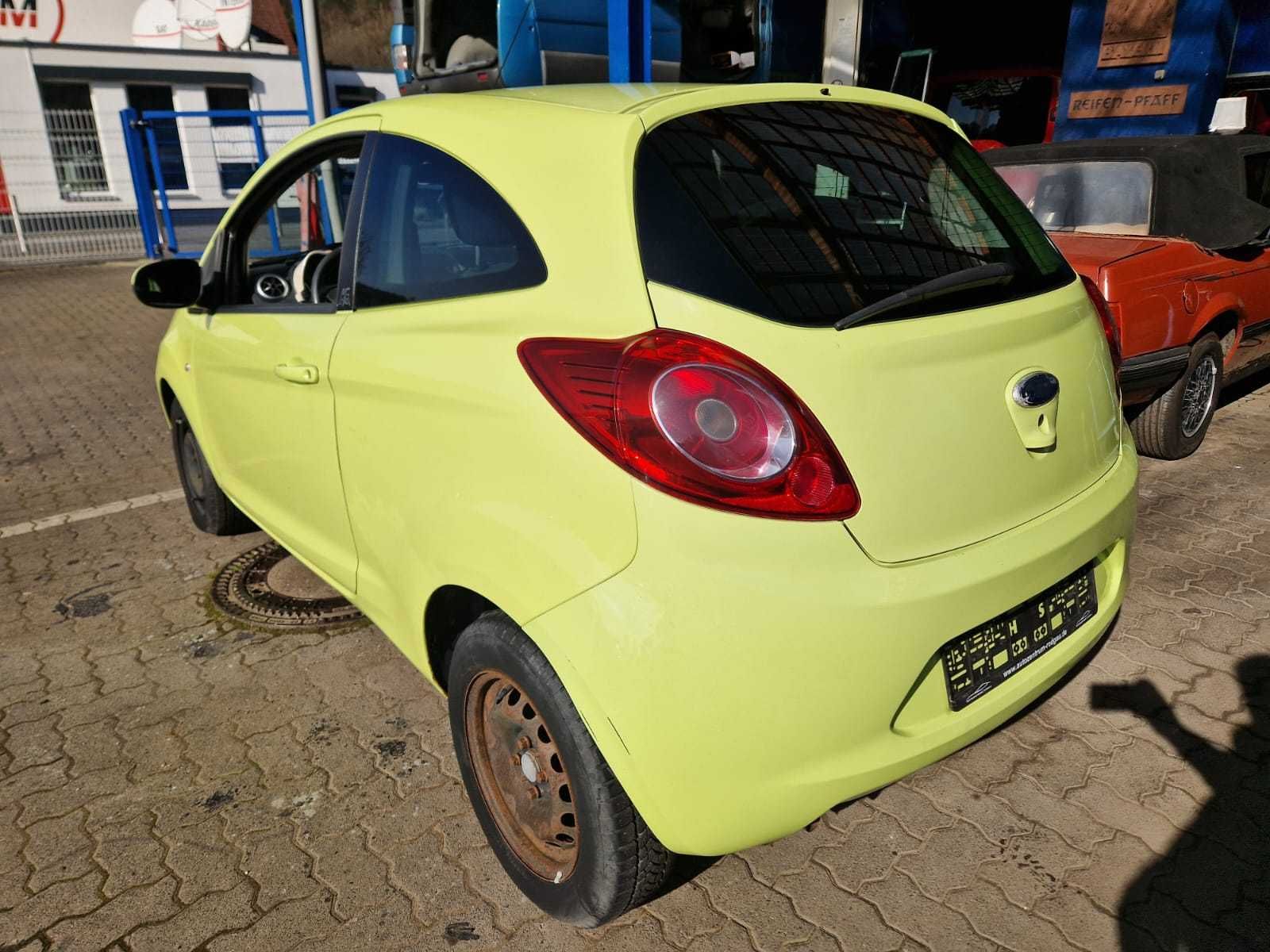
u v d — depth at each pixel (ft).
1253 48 28.17
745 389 5.47
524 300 6.36
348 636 11.30
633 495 5.46
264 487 10.37
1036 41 36.19
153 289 10.91
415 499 7.09
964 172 7.97
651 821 5.85
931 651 5.79
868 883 7.32
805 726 5.53
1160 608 11.09
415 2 22.97
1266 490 14.51
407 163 7.84
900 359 5.90
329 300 10.66
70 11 63.31
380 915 7.16
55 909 7.29
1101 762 8.55
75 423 21.63
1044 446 6.53
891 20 34.12
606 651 5.50
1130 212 16.12
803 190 6.61
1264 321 16.87
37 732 9.57
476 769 7.36
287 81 70.18
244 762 9.01
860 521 5.57
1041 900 7.08
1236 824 7.74
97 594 12.60
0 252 55.42
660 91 7.22
